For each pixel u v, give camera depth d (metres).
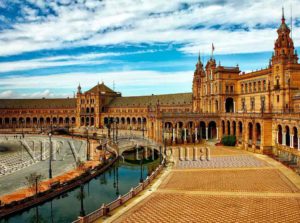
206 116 102.12
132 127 171.38
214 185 48.94
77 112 186.62
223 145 93.62
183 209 38.50
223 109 105.06
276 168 59.59
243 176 54.06
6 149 107.81
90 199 51.84
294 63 80.69
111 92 193.75
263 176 53.53
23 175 66.50
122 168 78.31
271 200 40.53
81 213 35.59
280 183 48.59
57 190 52.44
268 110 87.25
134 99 180.75
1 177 64.69
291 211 36.31
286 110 78.12
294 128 68.25
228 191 45.34
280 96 82.31
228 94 105.56
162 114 100.00
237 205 39.12
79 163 73.06
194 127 102.44
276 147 74.62
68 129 160.25
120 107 179.12
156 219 35.53
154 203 41.12
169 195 44.44
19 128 188.75
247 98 100.38
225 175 55.22
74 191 56.44
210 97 111.50
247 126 84.81
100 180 65.25
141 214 37.25
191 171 59.38
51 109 194.38
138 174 71.00
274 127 75.75
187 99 151.12
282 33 84.12
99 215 36.59
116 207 39.78
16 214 44.66
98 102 182.50
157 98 168.50
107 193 55.16
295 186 46.69
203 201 41.25
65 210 46.84
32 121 195.25
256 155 75.25
